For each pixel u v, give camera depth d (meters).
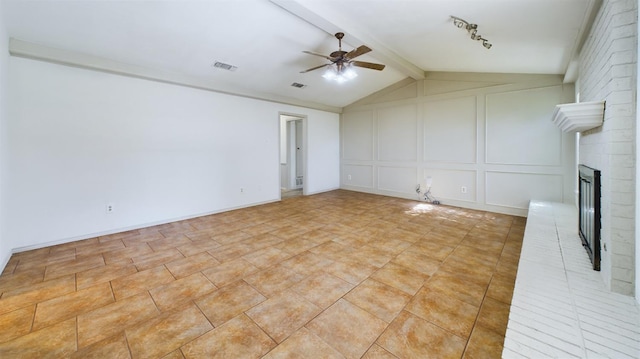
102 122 3.61
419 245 3.18
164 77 4.04
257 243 3.30
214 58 3.88
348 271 2.54
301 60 4.18
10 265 2.69
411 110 5.80
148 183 4.05
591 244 2.00
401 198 6.08
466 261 2.73
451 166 5.27
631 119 1.52
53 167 3.27
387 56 4.10
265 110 5.64
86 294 2.15
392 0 2.65
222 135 4.93
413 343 1.59
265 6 2.86
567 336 1.21
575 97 3.95
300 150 7.89
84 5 2.58
